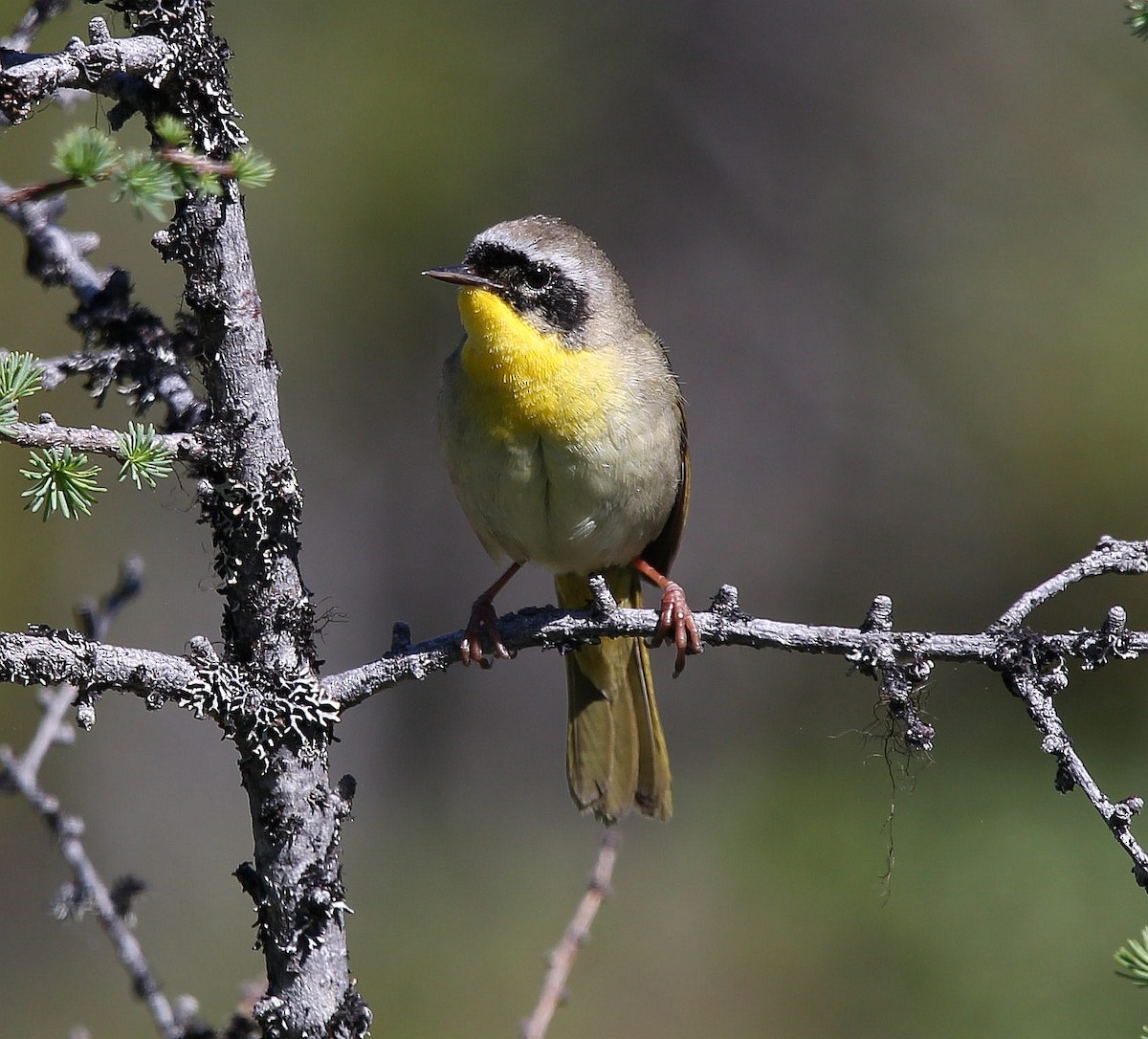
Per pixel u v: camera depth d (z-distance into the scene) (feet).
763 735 49.57
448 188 52.54
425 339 52.49
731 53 55.06
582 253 22.40
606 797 24.04
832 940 41.09
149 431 14.97
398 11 53.31
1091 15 52.90
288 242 51.55
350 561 52.49
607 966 41.68
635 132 54.65
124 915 17.89
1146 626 44.50
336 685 16.42
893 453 50.98
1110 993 36.96
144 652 15.44
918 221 52.90
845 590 50.70
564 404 21.50
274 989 15.81
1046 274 50.37
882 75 54.54
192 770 46.14
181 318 16.52
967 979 38.37
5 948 41.34
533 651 52.19
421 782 50.65
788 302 53.98
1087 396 47.96
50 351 44.01
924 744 16.57
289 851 15.75
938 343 51.37
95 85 14.76
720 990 40.29
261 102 51.80
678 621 18.31
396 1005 40.29
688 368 54.19
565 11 54.60
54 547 45.47
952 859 41.09
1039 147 52.26
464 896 45.57
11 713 43.42
